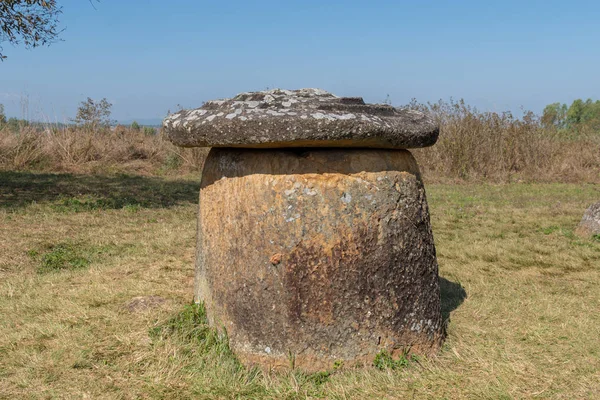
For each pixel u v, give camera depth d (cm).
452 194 1056
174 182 1177
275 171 299
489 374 299
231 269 311
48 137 1380
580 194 1072
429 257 329
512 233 696
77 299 401
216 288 322
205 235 337
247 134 282
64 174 1216
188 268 499
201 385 283
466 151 1314
